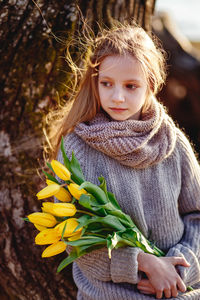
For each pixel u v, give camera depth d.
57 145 1.72
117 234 1.40
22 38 1.84
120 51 1.47
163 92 4.45
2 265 1.99
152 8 2.17
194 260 1.59
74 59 1.89
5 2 1.79
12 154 1.90
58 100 1.90
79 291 1.79
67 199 1.40
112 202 1.46
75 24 1.87
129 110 1.50
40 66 1.87
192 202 1.70
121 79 1.46
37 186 1.93
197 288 1.68
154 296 1.51
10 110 1.88
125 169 1.56
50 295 2.02
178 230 1.66
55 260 2.01
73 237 1.33
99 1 1.92
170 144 1.59
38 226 1.40
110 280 1.56
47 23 1.84
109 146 1.50
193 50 4.69
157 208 1.60
